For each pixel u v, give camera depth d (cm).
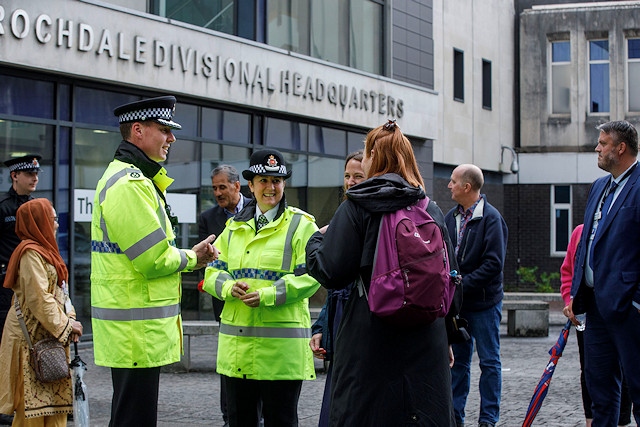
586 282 641
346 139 1939
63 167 1340
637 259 607
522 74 2892
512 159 2856
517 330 1596
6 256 858
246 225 611
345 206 443
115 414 538
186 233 1541
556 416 841
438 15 2445
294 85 1741
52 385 636
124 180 525
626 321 607
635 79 2825
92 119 1381
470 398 950
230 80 1584
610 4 2816
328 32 1911
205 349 1354
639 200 605
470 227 775
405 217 431
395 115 2052
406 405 430
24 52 1238
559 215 2864
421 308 420
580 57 2833
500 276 773
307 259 455
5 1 1212
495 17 2773
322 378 1097
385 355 433
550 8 2864
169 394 977
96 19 1338
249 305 580
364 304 437
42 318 618
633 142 622
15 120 1272
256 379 593
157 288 535
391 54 2089
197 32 1516
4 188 1258
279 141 1750
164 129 550
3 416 820
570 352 1355
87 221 1377
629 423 790
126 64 1389
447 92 2491
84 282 1372
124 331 526
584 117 2836
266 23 1730
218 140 1608
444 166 2514
